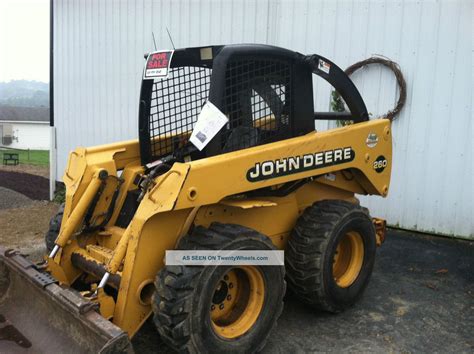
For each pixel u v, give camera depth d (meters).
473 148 5.74
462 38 5.64
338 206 3.80
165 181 2.85
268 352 3.32
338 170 3.79
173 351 3.29
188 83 3.73
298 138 3.48
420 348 3.42
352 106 4.00
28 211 8.05
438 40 5.79
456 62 5.71
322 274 3.60
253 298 3.15
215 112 3.05
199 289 2.75
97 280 3.46
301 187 3.92
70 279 3.46
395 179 6.31
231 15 7.34
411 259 5.28
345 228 3.74
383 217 6.48
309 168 3.48
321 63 3.63
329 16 6.50
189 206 2.77
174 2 7.88
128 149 3.84
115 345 2.27
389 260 5.24
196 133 3.08
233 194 3.10
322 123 6.77
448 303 4.17
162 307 2.72
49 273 3.26
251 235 3.01
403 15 5.97
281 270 3.20
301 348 3.38
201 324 2.77
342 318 3.85
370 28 6.22
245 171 3.05
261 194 3.45
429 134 6.00
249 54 3.20
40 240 6.18
